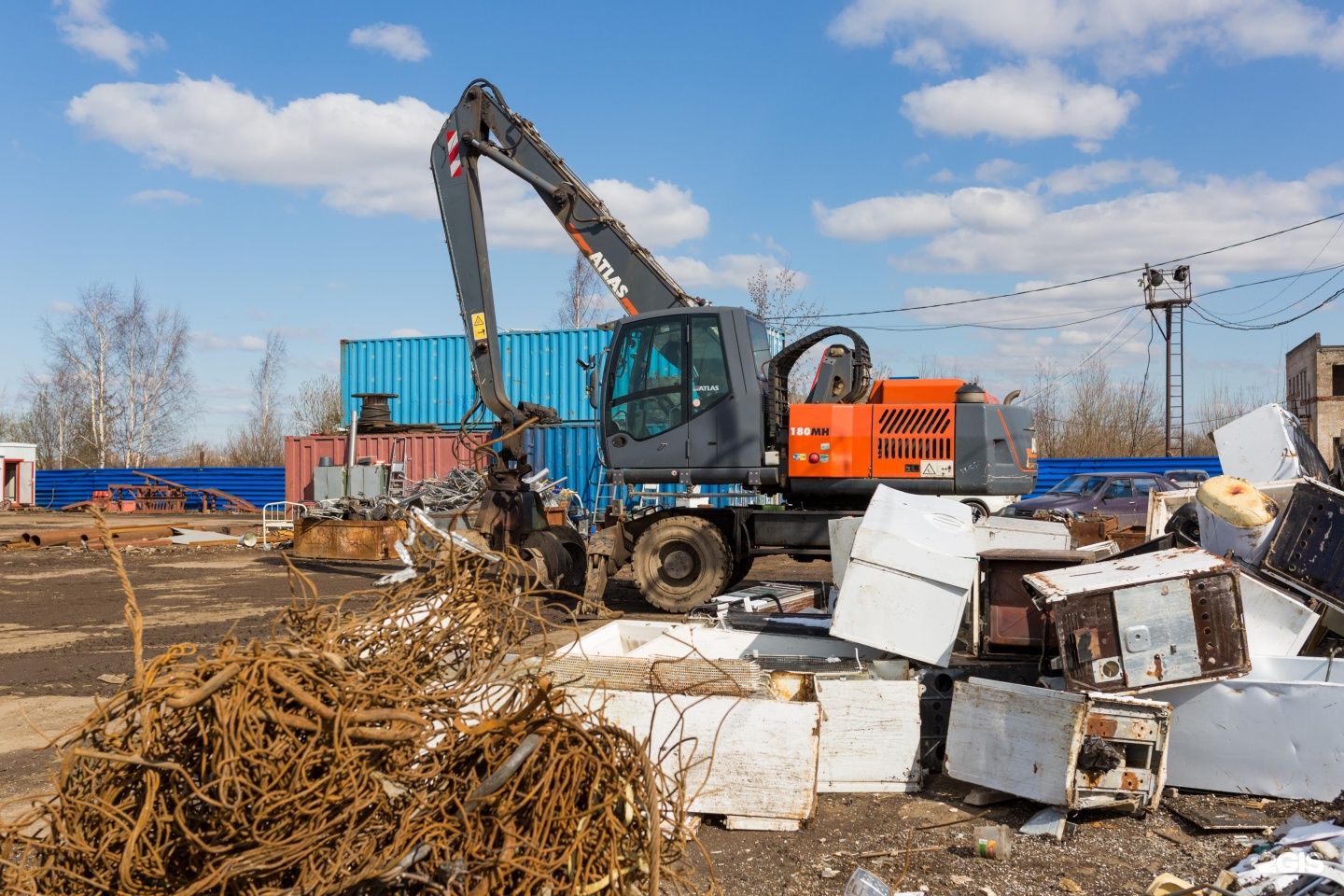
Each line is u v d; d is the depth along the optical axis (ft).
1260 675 13.85
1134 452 103.19
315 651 8.55
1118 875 11.16
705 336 29.53
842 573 20.02
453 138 32.17
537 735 8.32
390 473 57.00
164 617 30.99
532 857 7.48
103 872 7.53
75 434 158.10
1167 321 94.12
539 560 25.35
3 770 15.34
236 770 7.47
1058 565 15.96
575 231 32.24
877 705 14.16
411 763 8.29
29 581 40.73
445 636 10.17
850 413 28.32
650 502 31.12
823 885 11.08
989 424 27.78
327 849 7.59
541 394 64.39
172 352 153.89
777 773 12.73
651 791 7.98
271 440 157.58
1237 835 11.99
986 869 11.37
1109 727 12.46
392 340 70.08
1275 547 15.17
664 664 13.84
